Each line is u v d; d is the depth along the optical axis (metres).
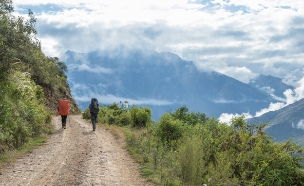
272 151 10.81
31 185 8.98
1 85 16.58
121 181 9.55
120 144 16.42
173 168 10.60
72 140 17.52
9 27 16.39
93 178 9.75
